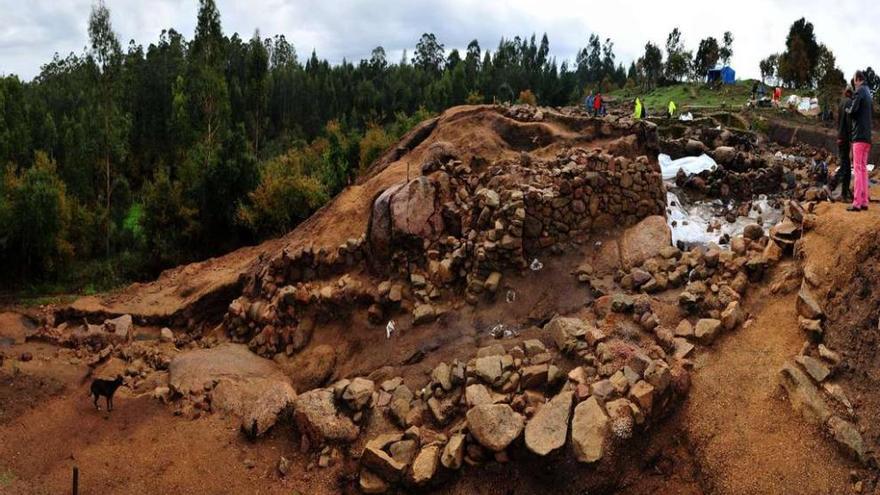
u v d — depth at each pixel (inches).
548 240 512.7
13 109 1680.6
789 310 374.6
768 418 315.9
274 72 2723.9
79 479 366.0
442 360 435.8
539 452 316.2
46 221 863.1
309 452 379.9
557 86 2608.3
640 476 319.3
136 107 1891.0
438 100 2332.7
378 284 537.3
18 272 874.8
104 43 1132.5
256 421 394.9
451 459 330.0
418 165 702.5
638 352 366.6
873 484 271.0
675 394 340.8
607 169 536.1
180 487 356.5
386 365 459.8
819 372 318.0
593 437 316.2
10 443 406.6
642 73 2458.2
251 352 545.6
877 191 507.5
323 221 681.0
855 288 341.7
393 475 337.7
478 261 496.1
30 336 615.5
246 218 955.3
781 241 421.4
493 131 715.4
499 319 470.9
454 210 549.6
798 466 289.0
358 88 2684.5
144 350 561.6
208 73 1459.2
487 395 365.4
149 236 1013.8
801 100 1362.0
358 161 1196.5
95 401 450.3
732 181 620.7
